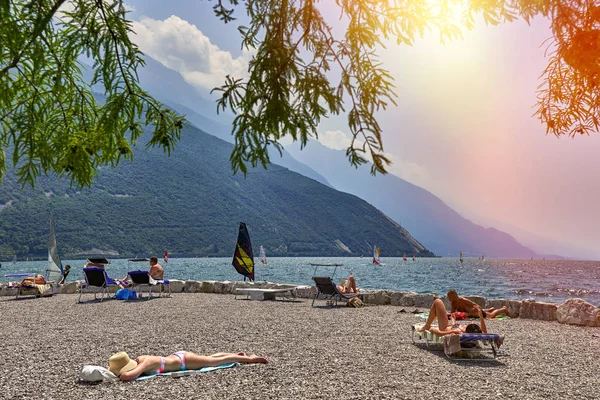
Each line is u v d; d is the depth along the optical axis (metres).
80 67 2.27
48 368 5.80
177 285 17.70
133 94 2.19
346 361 6.24
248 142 1.77
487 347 7.54
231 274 64.81
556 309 11.07
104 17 2.05
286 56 1.84
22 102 2.20
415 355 6.77
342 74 1.94
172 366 5.58
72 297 15.63
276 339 7.92
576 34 1.58
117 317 10.70
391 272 80.69
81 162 2.35
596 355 7.00
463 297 11.48
